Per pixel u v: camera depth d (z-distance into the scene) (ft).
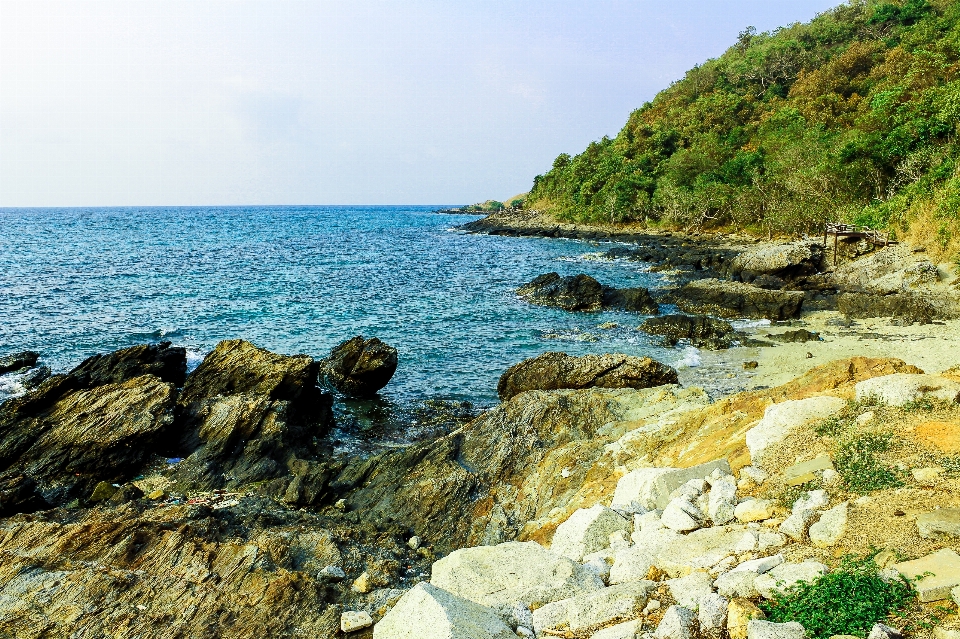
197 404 55.83
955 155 156.35
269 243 279.28
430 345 95.04
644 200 298.56
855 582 17.58
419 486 42.27
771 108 322.75
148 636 23.53
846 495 23.66
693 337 96.17
